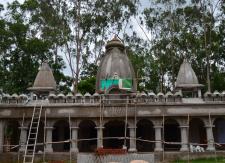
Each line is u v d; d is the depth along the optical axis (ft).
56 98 117.08
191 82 127.65
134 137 111.75
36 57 163.12
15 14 160.66
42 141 118.73
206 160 105.81
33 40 156.97
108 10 170.81
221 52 170.09
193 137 122.11
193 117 114.01
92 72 175.83
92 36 170.71
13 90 160.56
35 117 113.39
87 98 116.26
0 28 152.56
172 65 172.04
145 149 124.67
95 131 126.72
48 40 163.32
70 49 168.76
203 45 169.37
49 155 109.60
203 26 169.68
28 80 163.43
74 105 114.32
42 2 167.02
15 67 161.58
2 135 114.52
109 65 125.08
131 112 112.98
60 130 125.59
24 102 117.60
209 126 113.19
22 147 112.06
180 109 113.60
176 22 172.76
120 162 67.72
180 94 115.44
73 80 169.89
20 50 158.51
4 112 114.62
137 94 117.39
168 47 173.78
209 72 169.78
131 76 125.90
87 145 125.49
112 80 120.78
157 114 112.68
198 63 175.01
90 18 167.84
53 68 168.25
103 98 116.26
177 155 108.78
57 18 167.12
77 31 168.55
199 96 128.67
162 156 108.99
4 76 159.74
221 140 122.21
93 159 69.00
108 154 69.26
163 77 180.45
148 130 126.00
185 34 170.40
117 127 125.70
